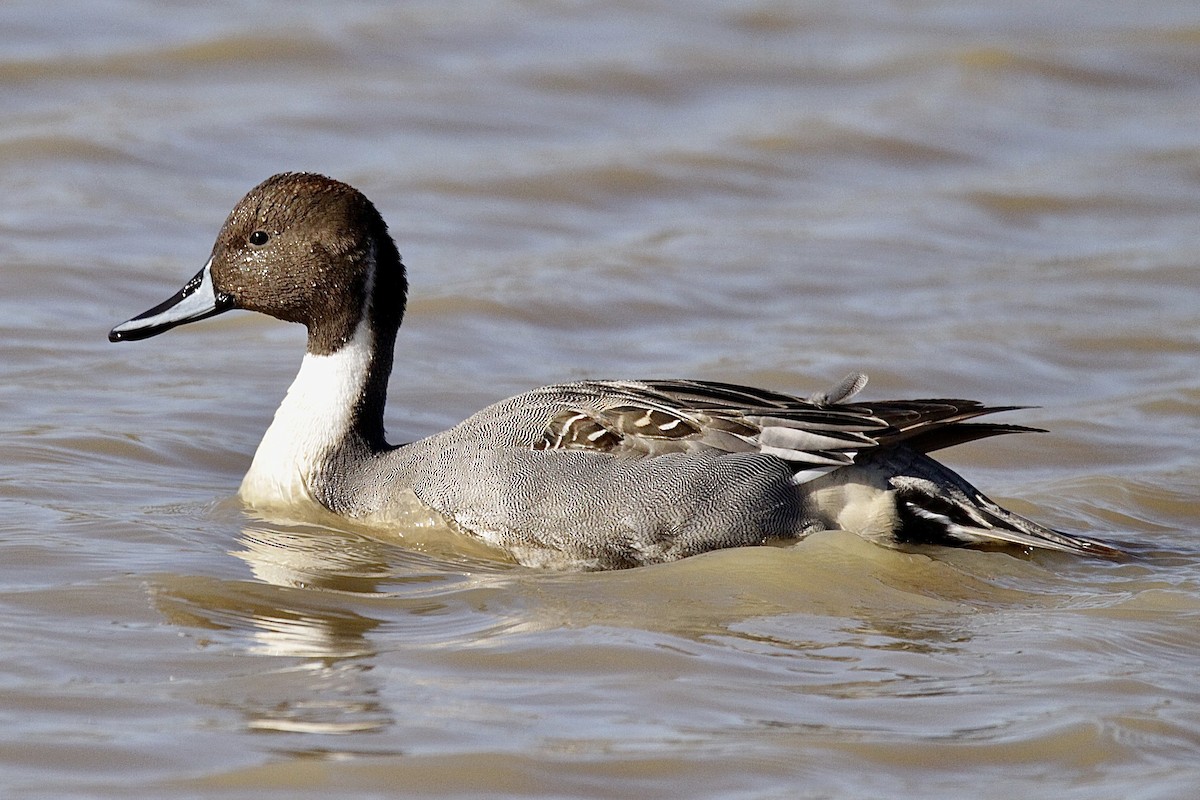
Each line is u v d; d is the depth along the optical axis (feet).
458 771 28.53
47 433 46.47
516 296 60.64
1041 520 43.52
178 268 62.08
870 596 37.04
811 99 85.87
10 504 40.98
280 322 59.11
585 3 96.02
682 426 39.65
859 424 39.24
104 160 71.67
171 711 30.37
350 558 39.24
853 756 29.45
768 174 76.48
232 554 38.75
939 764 29.35
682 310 61.21
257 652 33.12
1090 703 31.63
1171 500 45.29
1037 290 64.13
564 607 36.11
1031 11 101.86
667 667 32.78
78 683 31.24
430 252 65.57
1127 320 60.80
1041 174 78.02
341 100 80.12
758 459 39.40
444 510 40.24
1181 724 30.91
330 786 28.04
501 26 91.40
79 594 35.40
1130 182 77.15
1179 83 91.61
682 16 95.76
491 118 80.12
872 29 97.14
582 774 28.58
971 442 49.34
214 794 27.71
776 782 28.55
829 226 70.64
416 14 91.61
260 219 42.93
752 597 36.78
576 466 39.47
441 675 32.24
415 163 74.49
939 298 63.16
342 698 31.12
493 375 54.39
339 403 42.45
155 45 83.71
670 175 74.90
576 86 84.33
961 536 39.93
